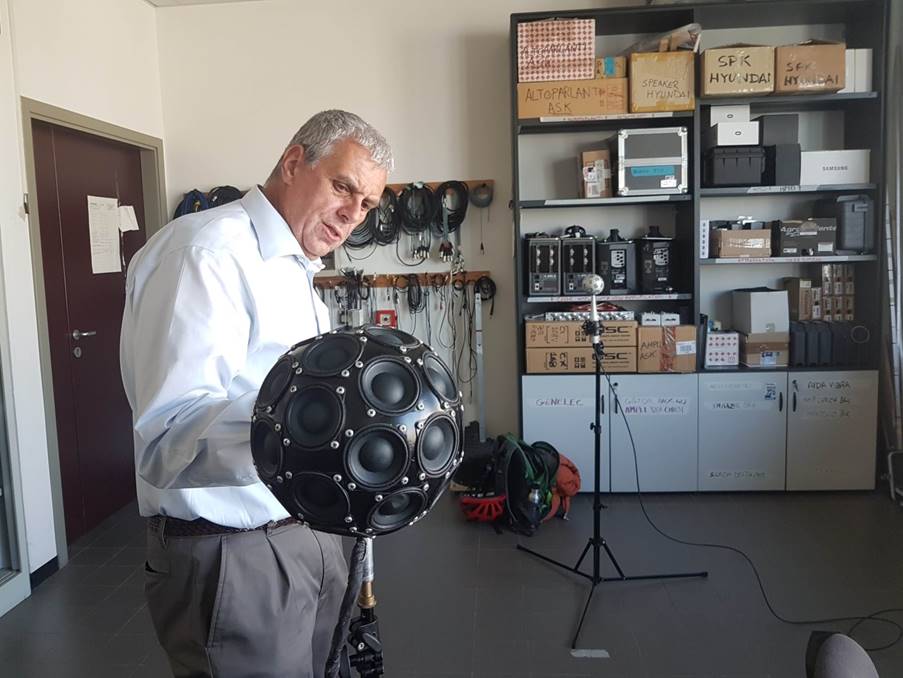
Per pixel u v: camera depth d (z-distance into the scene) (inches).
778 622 99.3
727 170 143.7
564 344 148.1
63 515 123.6
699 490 149.8
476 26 158.2
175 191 167.2
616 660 91.3
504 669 90.0
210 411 37.4
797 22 150.6
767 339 148.6
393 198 162.7
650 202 151.1
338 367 31.1
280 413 31.1
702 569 115.9
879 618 99.5
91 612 107.0
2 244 111.3
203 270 41.8
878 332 145.4
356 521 30.9
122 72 148.6
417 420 30.6
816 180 145.8
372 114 161.9
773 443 147.3
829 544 124.4
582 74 142.5
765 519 136.4
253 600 47.0
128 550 130.4
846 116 154.0
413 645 95.8
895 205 145.2
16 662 94.0
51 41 125.0
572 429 149.8
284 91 163.2
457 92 160.1
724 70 138.5
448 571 117.6
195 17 162.9
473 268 164.4
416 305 164.2
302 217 48.6
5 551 111.8
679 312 155.1
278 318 47.3
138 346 41.3
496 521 134.7
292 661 49.0
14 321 113.3
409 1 159.0
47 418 120.2
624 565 118.1
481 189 160.4
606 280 152.1
